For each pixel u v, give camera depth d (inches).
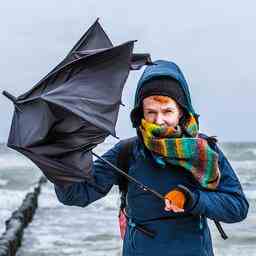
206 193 299.9
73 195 317.1
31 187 3486.7
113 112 296.0
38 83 298.5
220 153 312.0
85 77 297.9
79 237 1403.8
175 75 307.9
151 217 308.5
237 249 1194.0
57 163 296.0
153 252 306.8
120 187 327.3
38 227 1632.6
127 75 300.7
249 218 1678.2
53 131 295.0
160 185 308.3
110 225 1653.5
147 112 309.4
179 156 298.5
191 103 314.2
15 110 299.4
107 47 326.3
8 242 1085.8
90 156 301.6
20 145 293.3
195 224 307.3
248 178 3961.6
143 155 309.7
